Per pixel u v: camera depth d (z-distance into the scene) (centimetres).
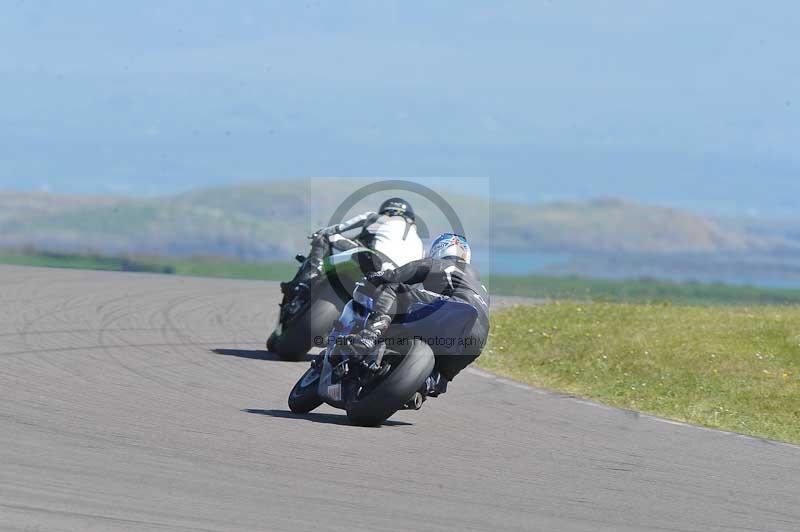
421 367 3466
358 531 2348
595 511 2662
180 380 4212
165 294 7419
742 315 6969
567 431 3719
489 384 4762
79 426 3161
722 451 3519
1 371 4059
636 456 3353
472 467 3041
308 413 3734
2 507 2312
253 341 5522
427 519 2481
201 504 2453
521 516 2569
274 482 2695
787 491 3005
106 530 2220
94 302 6600
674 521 2622
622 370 5319
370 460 3025
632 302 8262
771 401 4703
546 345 5938
